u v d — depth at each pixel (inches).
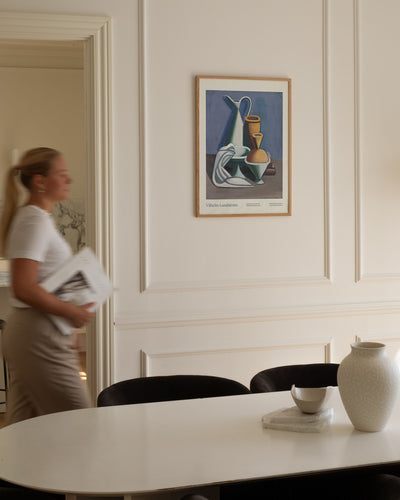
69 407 109.3
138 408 96.7
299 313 171.3
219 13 163.9
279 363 171.6
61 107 292.0
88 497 70.2
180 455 77.1
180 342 164.9
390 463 75.0
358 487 78.4
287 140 169.0
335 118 173.0
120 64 158.4
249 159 166.7
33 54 284.2
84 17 154.3
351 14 172.7
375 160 176.4
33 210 108.0
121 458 76.2
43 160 110.5
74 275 109.6
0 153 287.1
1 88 285.3
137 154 160.4
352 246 175.8
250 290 168.7
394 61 176.4
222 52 164.6
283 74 168.7
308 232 172.4
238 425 88.2
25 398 113.4
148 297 162.2
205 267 165.8
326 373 125.1
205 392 115.8
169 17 160.9
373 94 175.3
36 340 106.8
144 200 160.7
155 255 162.7
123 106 159.0
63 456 77.0
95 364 159.5
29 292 104.6
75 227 293.0
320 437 83.0
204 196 164.6
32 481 69.8
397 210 178.7
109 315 158.9
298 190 171.3
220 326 167.2
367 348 84.7
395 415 92.4
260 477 70.8
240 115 165.6
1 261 252.8
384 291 178.5
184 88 162.6
